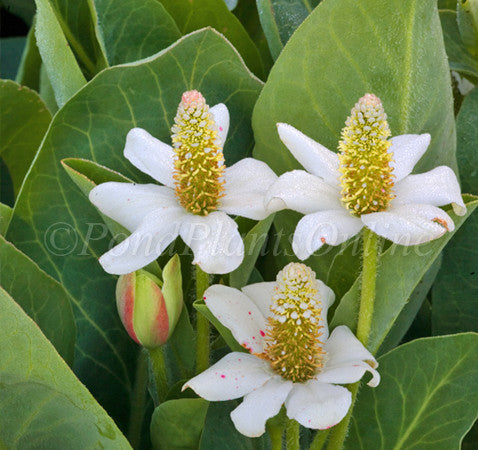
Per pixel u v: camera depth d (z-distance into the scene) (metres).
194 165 0.32
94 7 0.38
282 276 0.31
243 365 0.31
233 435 0.34
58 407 0.32
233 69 0.37
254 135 0.37
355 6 0.34
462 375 0.33
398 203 0.31
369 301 0.32
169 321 0.33
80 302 0.37
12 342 0.31
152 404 0.38
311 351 0.31
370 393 0.34
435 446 0.34
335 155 0.32
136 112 0.37
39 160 0.36
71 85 0.37
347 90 0.35
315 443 0.33
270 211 0.32
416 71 0.35
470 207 0.32
